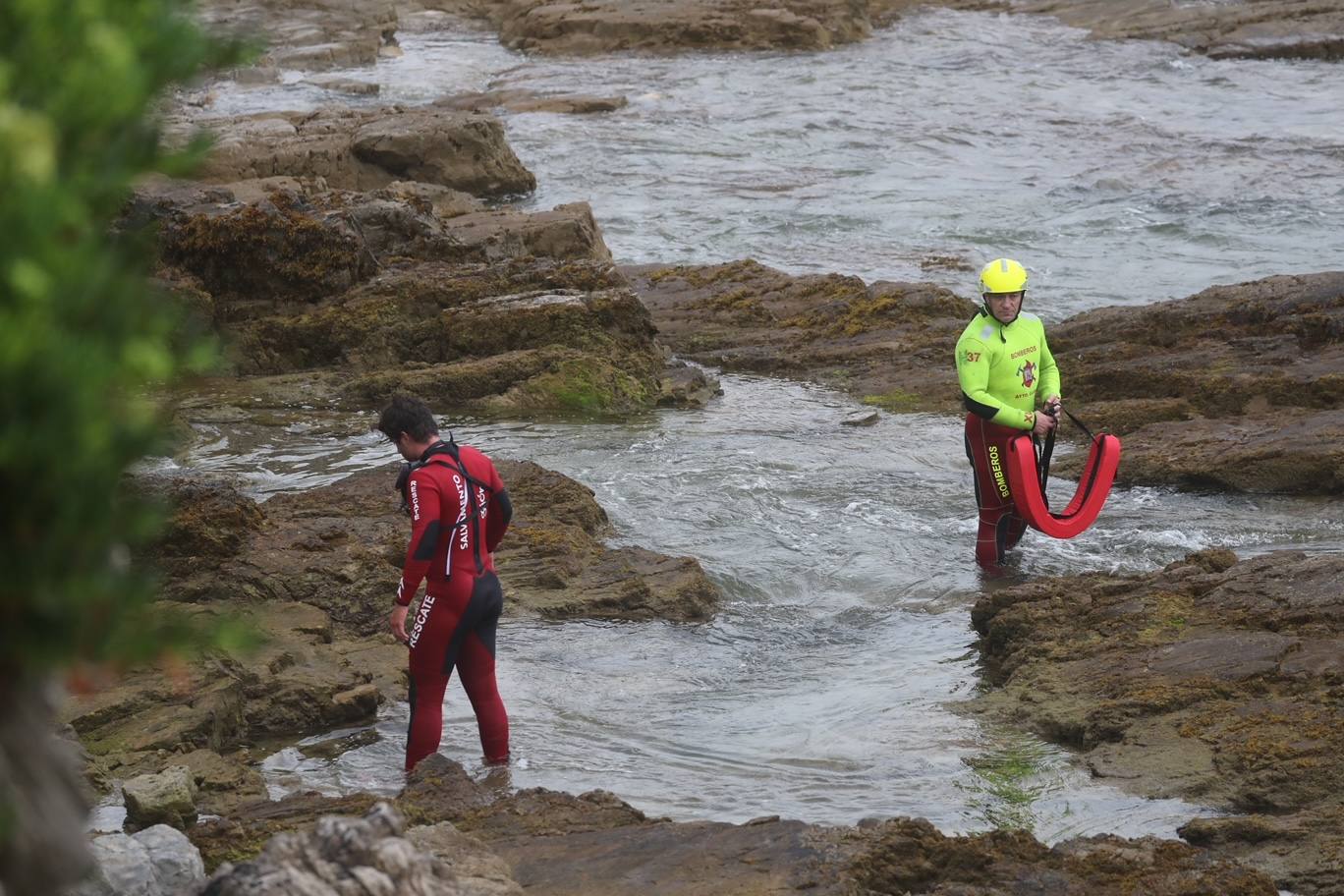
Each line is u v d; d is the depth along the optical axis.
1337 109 125.25
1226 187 95.31
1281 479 42.44
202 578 31.67
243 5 157.38
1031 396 36.88
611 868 18.25
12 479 6.24
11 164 6.02
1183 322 56.78
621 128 124.50
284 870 12.09
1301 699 25.39
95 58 6.37
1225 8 165.62
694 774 25.05
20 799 7.12
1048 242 85.94
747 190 103.06
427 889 12.59
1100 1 179.38
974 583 36.28
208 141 6.89
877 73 149.12
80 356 6.16
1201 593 30.70
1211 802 22.75
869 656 31.69
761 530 39.44
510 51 169.38
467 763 25.75
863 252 85.50
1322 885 19.67
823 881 17.67
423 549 24.30
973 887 18.11
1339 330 53.62
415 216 65.69
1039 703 27.23
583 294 58.50
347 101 136.00
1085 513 36.03
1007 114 127.50
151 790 21.64
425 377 54.28
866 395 56.50
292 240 59.22
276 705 27.47
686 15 164.75
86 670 6.88
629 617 33.72
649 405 54.47
